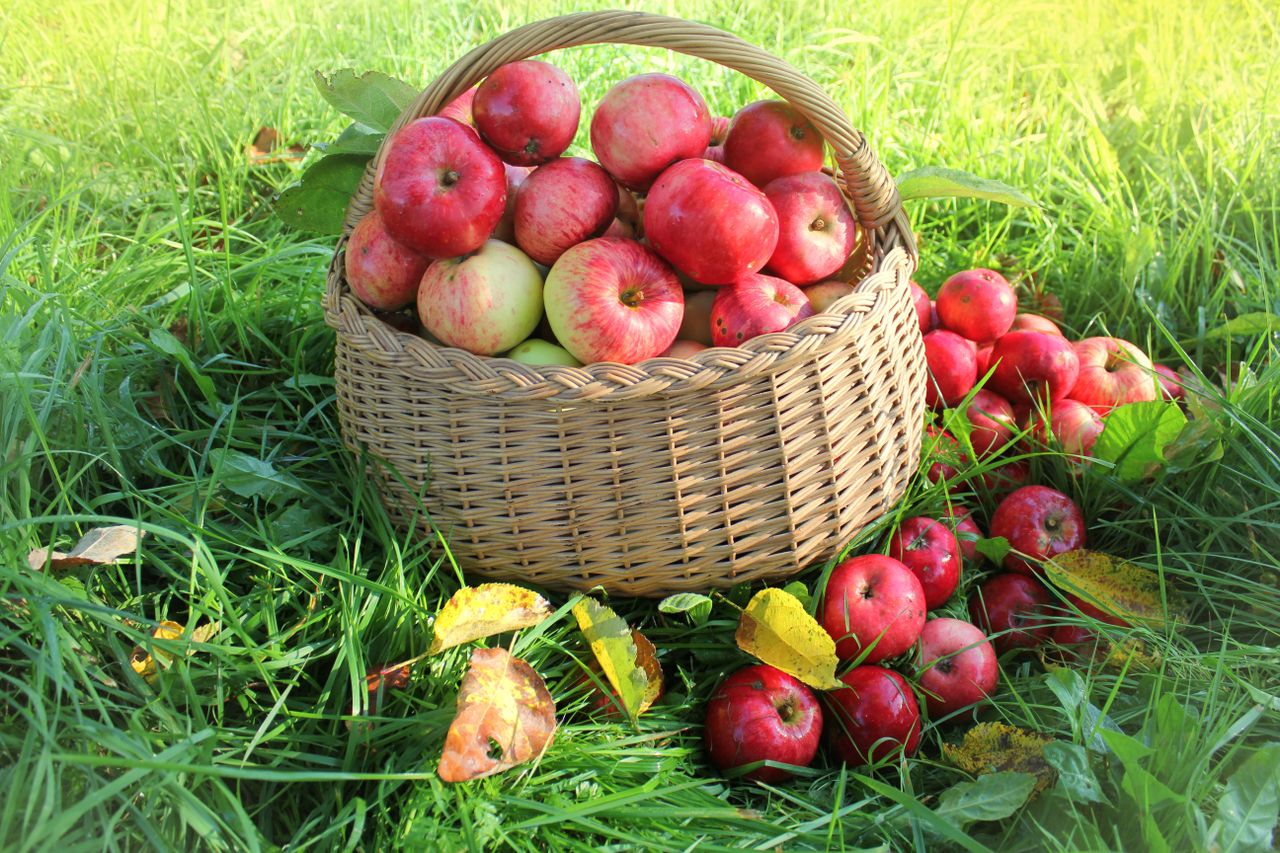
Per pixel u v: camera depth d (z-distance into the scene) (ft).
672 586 5.89
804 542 5.92
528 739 5.02
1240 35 12.15
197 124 9.92
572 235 5.90
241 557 5.65
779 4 12.47
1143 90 11.04
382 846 4.73
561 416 5.43
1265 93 9.78
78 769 4.55
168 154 9.44
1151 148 9.87
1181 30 12.03
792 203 6.28
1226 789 4.76
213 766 4.50
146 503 5.86
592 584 5.88
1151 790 4.71
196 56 11.21
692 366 5.35
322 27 11.74
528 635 5.57
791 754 5.47
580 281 5.63
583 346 5.65
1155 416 6.56
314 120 10.28
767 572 5.94
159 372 7.06
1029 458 7.39
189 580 5.53
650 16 5.69
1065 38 12.53
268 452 6.84
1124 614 6.00
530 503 5.66
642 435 5.47
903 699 5.57
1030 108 11.37
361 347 5.80
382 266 5.96
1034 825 5.00
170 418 6.85
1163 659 5.58
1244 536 6.65
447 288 5.66
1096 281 8.92
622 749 5.39
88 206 8.80
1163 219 9.46
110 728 4.51
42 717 4.34
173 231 8.98
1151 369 7.25
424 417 5.74
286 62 11.11
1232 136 9.90
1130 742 4.77
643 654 5.70
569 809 4.83
